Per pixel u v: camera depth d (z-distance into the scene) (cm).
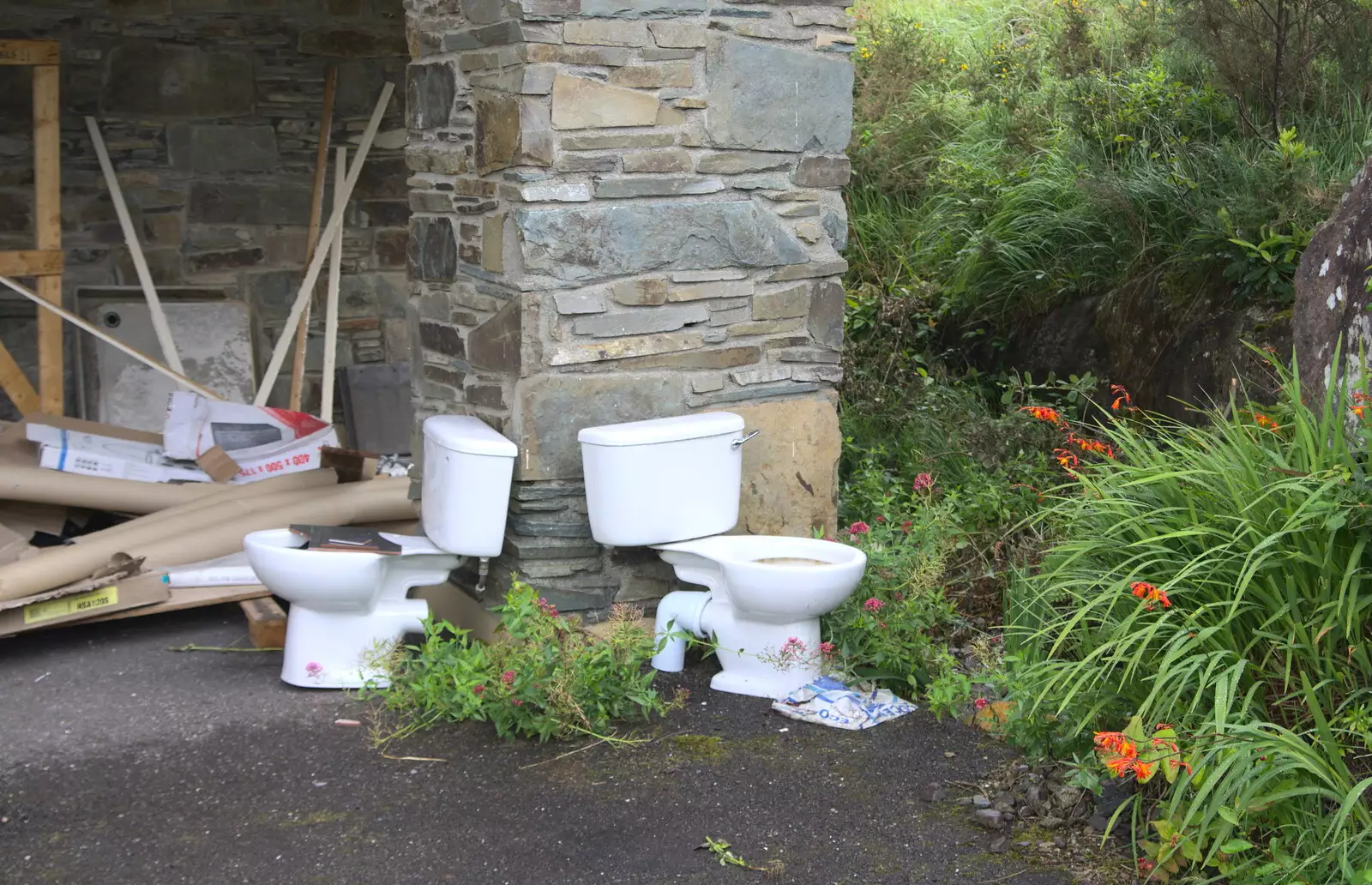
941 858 293
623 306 418
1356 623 288
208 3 650
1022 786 325
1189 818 263
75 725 371
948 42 909
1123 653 308
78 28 632
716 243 428
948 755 349
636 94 409
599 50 401
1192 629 296
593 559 427
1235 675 276
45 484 514
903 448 583
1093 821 302
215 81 657
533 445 412
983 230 692
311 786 331
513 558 423
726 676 403
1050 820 305
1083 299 636
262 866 290
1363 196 377
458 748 356
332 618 399
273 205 676
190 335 652
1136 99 658
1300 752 262
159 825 310
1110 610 317
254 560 393
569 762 347
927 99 832
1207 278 558
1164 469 332
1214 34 591
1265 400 486
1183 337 555
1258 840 279
